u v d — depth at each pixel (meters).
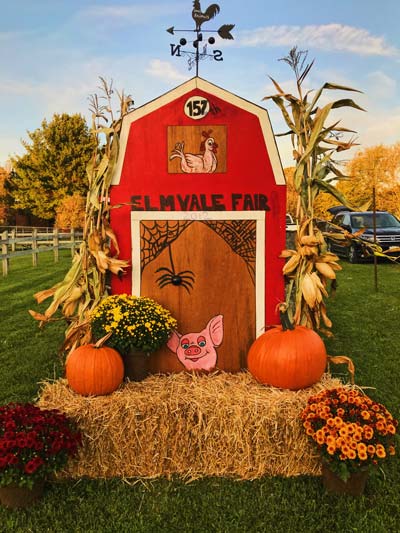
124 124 3.66
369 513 2.66
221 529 2.55
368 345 5.93
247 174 3.70
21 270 13.27
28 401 4.14
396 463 3.17
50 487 2.91
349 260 15.19
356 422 2.74
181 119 3.67
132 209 3.71
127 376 3.47
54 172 34.38
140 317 3.37
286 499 2.78
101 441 2.99
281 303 3.70
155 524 2.60
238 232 3.74
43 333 6.52
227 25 3.73
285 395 3.14
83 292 3.78
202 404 3.05
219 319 3.78
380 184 25.62
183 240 3.74
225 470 3.04
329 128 3.57
